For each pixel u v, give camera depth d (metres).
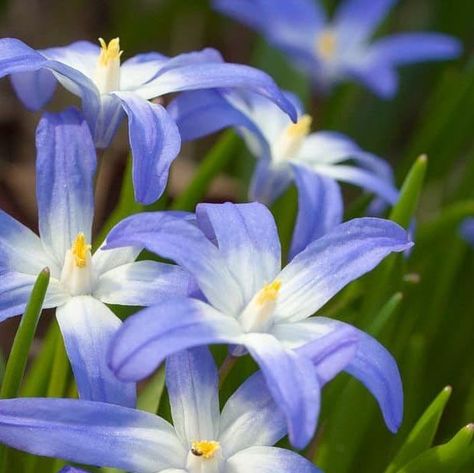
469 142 0.44
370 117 0.43
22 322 0.25
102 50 0.27
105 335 0.25
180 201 0.31
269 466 0.25
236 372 0.28
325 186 0.29
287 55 0.40
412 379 0.30
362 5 0.43
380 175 0.32
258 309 0.24
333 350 0.24
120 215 0.28
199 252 0.24
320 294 0.25
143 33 0.45
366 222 0.25
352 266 0.25
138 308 0.28
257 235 0.25
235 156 0.39
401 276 0.29
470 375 0.33
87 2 0.47
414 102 0.47
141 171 0.25
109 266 0.26
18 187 0.38
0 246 0.26
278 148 0.30
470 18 0.45
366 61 0.40
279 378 0.23
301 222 0.28
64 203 0.26
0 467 0.26
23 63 0.26
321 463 0.28
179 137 0.26
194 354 0.25
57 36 0.47
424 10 0.49
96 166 0.26
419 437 0.26
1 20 0.46
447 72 0.37
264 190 0.30
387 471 0.26
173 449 0.25
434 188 0.41
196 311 0.24
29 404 0.24
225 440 0.25
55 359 0.27
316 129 0.41
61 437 0.24
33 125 0.43
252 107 0.31
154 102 0.27
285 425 0.25
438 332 0.33
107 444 0.24
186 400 0.25
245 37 0.49
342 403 0.28
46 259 0.26
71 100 0.43
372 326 0.27
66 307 0.25
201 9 0.45
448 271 0.33
